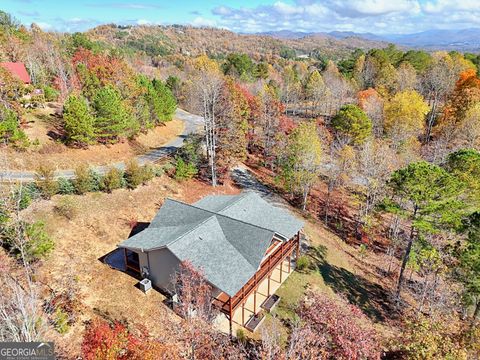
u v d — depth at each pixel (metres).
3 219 19.69
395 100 60.28
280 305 24.62
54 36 85.62
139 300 21.83
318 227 38.88
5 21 85.31
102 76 52.16
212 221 25.16
